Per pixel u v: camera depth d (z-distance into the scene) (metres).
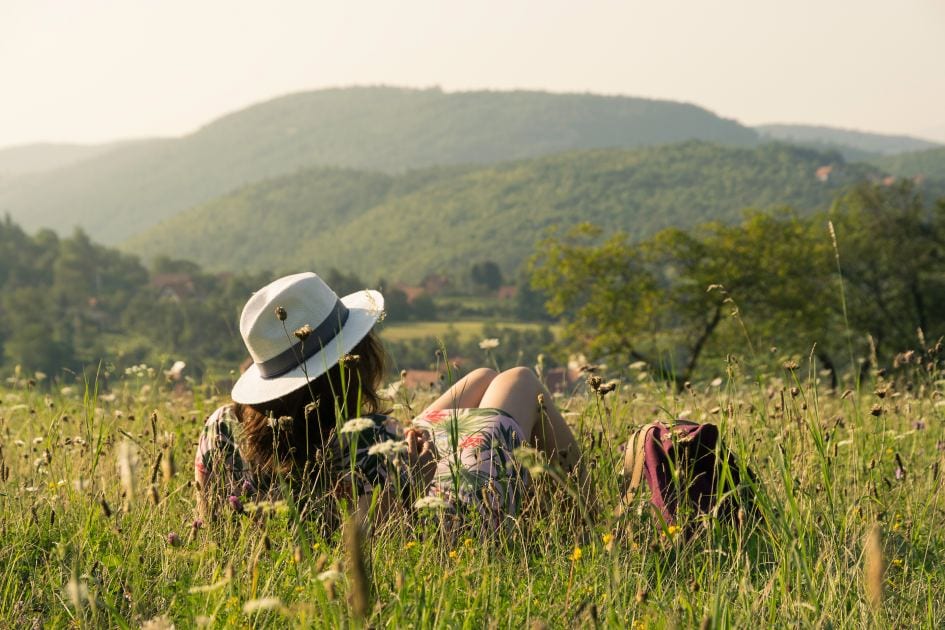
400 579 2.28
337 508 3.11
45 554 3.01
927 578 2.92
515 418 3.53
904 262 40.84
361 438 3.14
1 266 191.12
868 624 2.60
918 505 3.54
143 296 174.12
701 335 40.00
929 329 40.69
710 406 4.68
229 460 3.26
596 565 2.82
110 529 3.08
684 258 40.75
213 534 3.01
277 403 3.18
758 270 39.62
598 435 3.75
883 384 3.98
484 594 2.53
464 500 3.12
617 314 39.28
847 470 3.60
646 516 3.17
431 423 3.57
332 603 2.29
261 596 2.47
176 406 5.16
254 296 3.25
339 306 3.30
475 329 122.00
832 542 2.91
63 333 126.38
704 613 2.51
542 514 3.28
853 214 43.66
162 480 3.33
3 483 3.44
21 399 5.52
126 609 2.63
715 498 3.30
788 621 2.55
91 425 3.69
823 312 39.38
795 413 3.63
